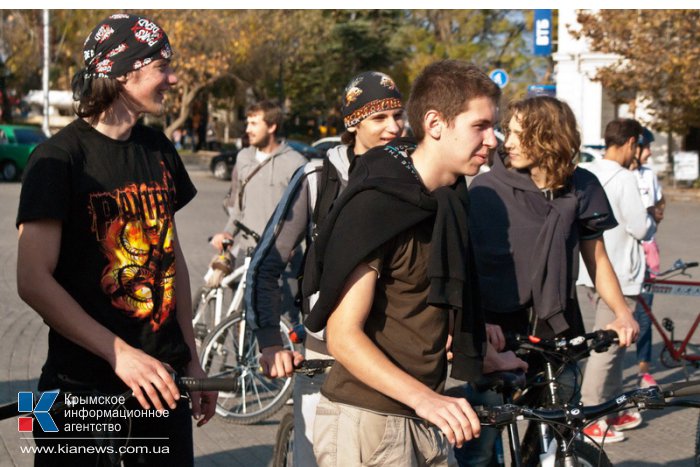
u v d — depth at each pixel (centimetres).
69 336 262
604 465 316
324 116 5066
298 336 355
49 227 263
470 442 352
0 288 1002
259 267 355
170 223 289
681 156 2800
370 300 242
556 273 364
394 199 238
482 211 374
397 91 380
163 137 299
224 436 557
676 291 659
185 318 302
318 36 4088
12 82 4419
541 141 365
